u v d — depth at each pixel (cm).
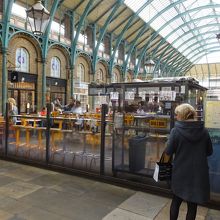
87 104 1847
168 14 2664
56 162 609
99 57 2230
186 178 283
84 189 470
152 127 482
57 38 1747
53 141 641
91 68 2117
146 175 482
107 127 547
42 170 586
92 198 429
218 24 3247
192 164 283
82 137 614
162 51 3547
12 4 1325
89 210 384
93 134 603
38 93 1588
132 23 2433
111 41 2395
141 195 446
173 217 304
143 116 494
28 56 1527
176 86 632
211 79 1964
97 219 357
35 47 1559
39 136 662
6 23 1327
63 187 478
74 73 1898
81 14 1950
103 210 385
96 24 2134
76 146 620
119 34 2472
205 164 286
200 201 275
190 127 288
